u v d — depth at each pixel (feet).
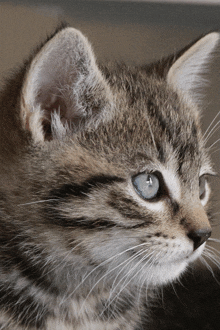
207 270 1.70
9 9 1.63
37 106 1.42
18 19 1.63
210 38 1.59
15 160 1.43
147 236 1.43
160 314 1.64
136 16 1.68
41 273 1.46
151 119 1.47
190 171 1.47
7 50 1.62
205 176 1.57
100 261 1.44
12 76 1.48
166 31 1.69
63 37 1.38
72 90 1.43
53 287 1.47
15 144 1.43
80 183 1.42
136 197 1.42
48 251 1.45
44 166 1.42
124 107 1.47
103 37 1.67
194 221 1.44
